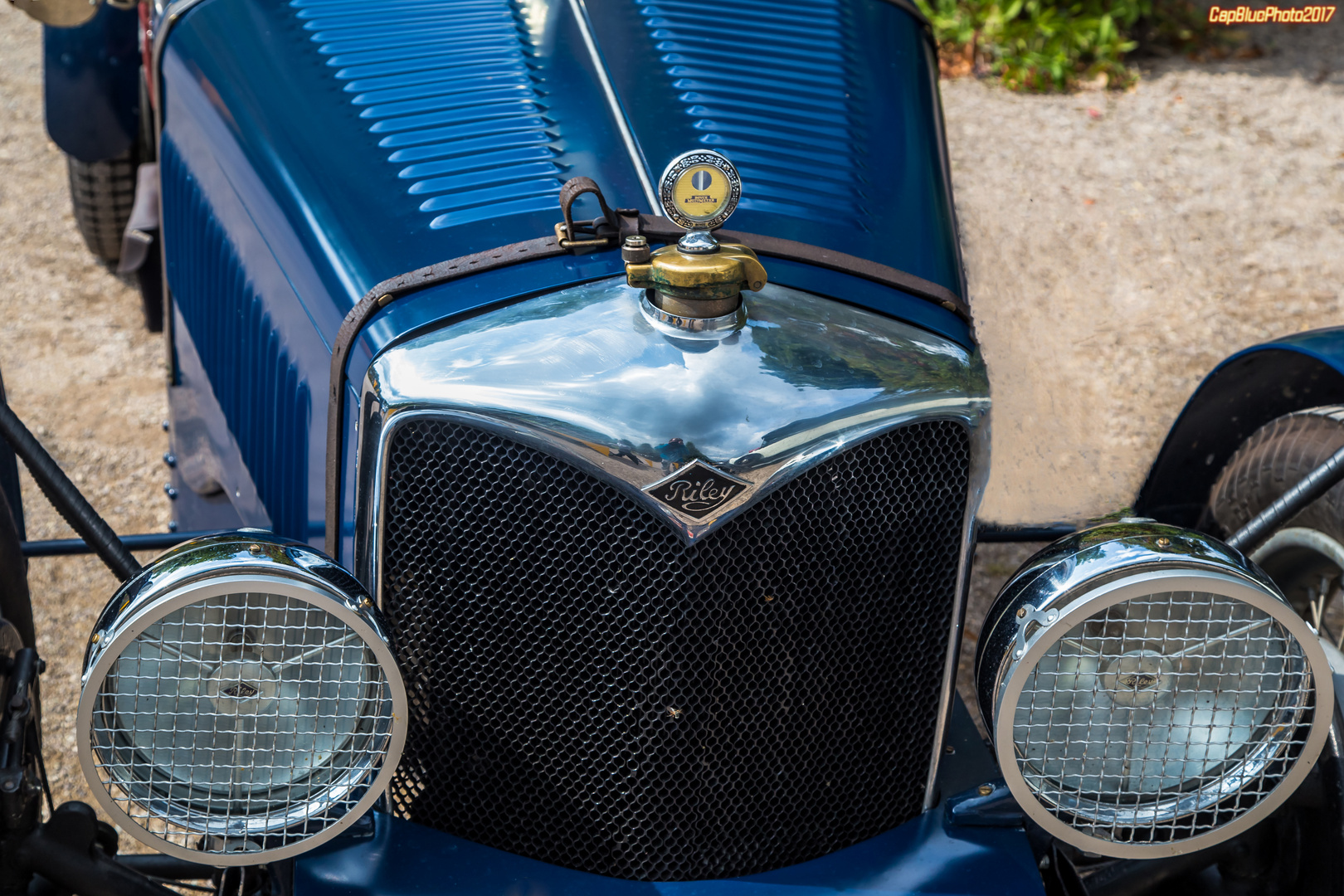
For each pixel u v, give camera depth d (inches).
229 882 106.6
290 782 103.0
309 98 117.6
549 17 120.0
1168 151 289.6
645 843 107.5
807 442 102.7
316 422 110.1
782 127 115.4
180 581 100.4
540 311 104.9
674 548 103.0
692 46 119.3
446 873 107.0
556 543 103.9
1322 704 103.0
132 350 210.7
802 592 105.0
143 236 168.6
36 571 159.2
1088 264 242.5
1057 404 198.4
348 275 108.9
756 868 108.5
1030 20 333.1
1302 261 244.8
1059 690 103.2
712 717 105.6
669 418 102.0
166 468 181.2
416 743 108.4
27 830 106.1
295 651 102.7
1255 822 105.0
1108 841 104.8
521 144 112.3
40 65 320.8
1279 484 120.9
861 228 111.0
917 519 106.1
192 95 125.5
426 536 105.2
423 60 118.0
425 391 103.3
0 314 216.8
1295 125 302.0
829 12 125.4
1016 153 287.4
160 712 101.8
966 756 112.2
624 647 104.8
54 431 187.3
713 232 108.0
